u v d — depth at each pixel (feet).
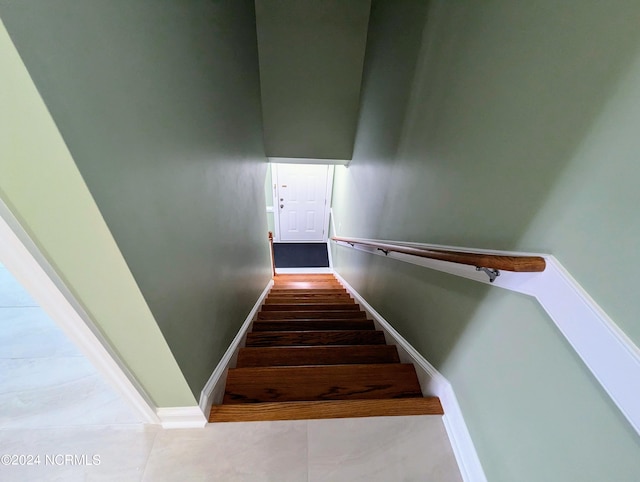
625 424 1.55
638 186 1.43
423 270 4.00
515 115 2.25
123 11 1.82
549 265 1.94
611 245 1.57
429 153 3.81
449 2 3.25
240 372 4.00
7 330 4.35
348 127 9.61
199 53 3.28
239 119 5.52
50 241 1.66
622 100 1.48
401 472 2.90
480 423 2.78
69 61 1.37
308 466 2.91
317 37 8.07
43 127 1.28
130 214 1.86
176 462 2.89
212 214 3.67
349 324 6.34
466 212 2.96
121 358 2.46
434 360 3.72
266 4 7.52
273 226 17.58
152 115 2.17
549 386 1.99
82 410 3.27
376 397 3.82
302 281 13.09
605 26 1.55
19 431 3.05
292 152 9.82
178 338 2.60
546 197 1.98
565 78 1.81
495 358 2.55
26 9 1.15
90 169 1.49
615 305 1.58
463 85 2.99
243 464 2.90
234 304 4.86
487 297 2.64
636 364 1.49
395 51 5.22
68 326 2.08
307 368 4.07
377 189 6.50
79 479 2.74
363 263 7.97
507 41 2.32
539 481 2.10
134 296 1.99
